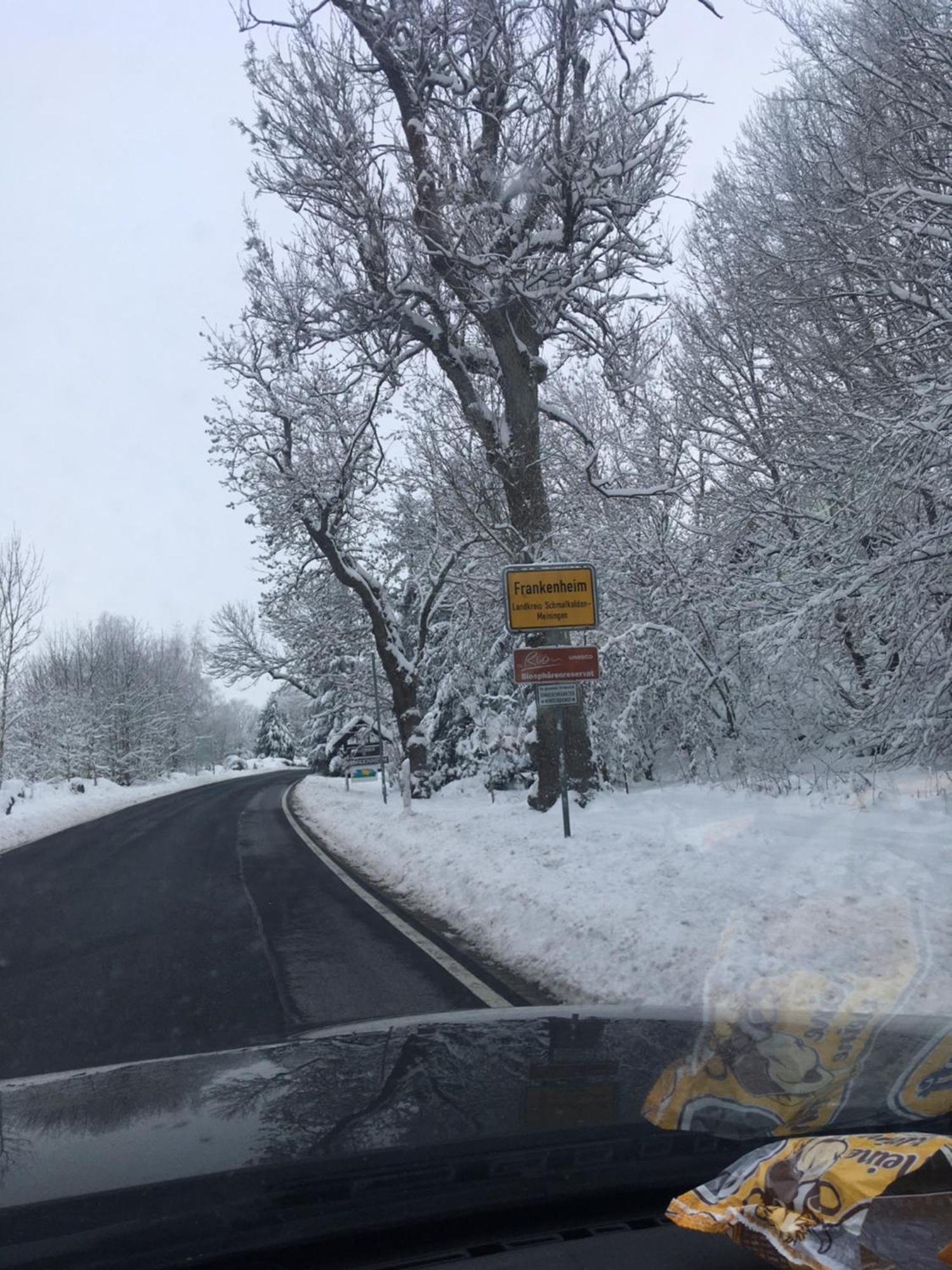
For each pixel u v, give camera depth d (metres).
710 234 19.03
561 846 11.16
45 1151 1.97
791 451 14.99
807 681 15.02
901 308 13.23
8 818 28.95
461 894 10.40
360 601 28.42
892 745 11.69
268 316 18.88
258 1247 1.66
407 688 24.30
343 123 16.22
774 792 13.38
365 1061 2.62
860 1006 2.81
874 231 12.27
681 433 18.53
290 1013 6.61
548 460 19.64
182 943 9.38
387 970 7.66
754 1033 2.52
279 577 25.88
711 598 16.84
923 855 6.55
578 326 17.59
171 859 17.31
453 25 15.10
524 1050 2.66
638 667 17.53
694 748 17.91
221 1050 3.05
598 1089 2.27
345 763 25.78
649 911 7.38
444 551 23.91
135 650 68.62
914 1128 1.93
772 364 16.70
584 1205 1.82
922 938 4.12
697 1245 1.68
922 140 12.29
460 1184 1.79
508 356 16.30
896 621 11.52
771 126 17.89
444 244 15.69
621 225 15.98
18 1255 1.59
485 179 15.32
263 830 22.78
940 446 10.41
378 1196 1.75
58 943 9.75
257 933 9.64
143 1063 2.89
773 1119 1.96
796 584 14.49
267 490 21.78
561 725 12.04
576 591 11.92
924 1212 1.31
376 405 20.33
